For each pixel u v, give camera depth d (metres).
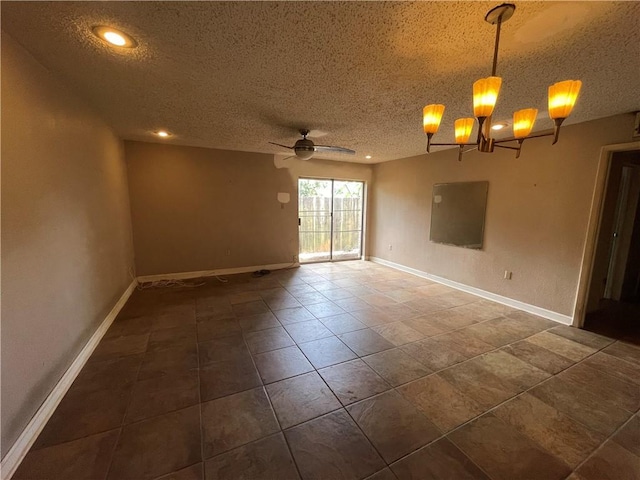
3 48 1.49
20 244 1.56
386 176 5.96
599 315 3.45
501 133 3.54
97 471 1.39
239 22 1.45
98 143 2.94
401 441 1.59
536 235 3.43
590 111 2.67
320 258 6.34
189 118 3.08
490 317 3.35
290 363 2.35
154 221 4.50
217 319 3.20
